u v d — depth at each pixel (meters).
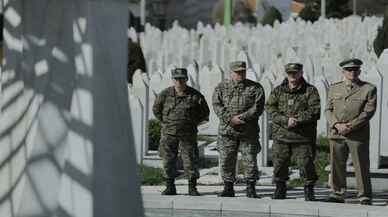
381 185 26.39
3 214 12.16
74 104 11.29
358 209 22.08
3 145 12.41
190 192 24.88
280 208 22.39
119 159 11.41
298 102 23.38
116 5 11.57
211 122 39.38
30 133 11.70
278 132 23.66
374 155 26.72
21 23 12.27
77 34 11.40
